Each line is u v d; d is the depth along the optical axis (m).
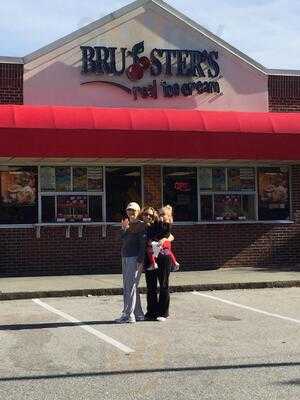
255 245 19.56
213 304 13.19
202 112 17.92
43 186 18.06
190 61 19.12
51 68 17.98
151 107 18.77
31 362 8.21
